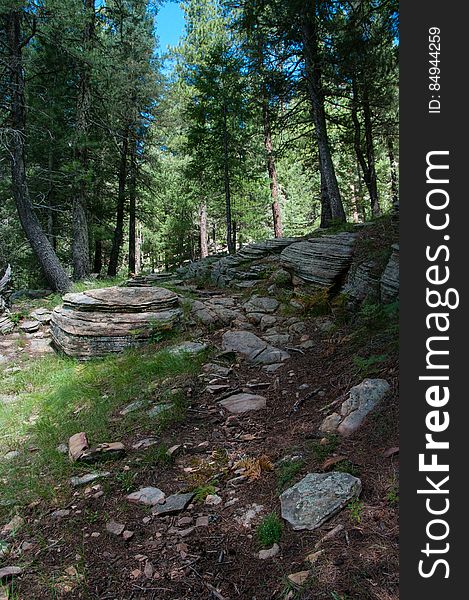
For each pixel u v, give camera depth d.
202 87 19.66
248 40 15.09
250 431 4.69
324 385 5.19
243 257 12.64
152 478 4.02
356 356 5.17
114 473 4.16
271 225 31.61
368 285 7.46
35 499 3.87
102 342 8.34
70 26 13.06
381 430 3.56
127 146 21.39
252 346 7.32
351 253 8.67
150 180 22.47
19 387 7.43
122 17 17.45
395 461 3.11
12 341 9.87
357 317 7.11
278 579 2.45
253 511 3.21
